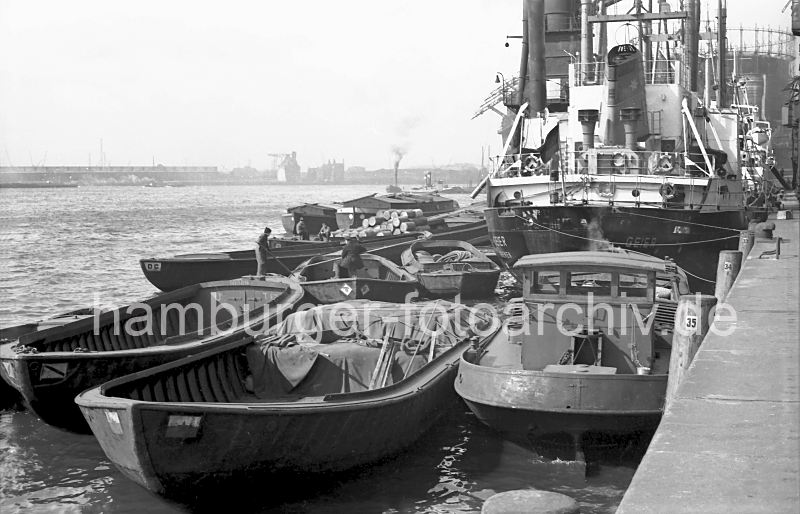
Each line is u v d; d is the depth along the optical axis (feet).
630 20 108.37
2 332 57.93
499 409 44.78
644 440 43.73
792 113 225.97
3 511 40.16
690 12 116.37
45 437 51.85
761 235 90.38
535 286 49.06
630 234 92.48
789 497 17.83
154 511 40.34
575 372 44.16
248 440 37.96
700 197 93.91
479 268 106.52
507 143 114.21
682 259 93.81
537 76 116.88
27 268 149.48
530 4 115.55
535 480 43.80
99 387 40.14
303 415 39.04
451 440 50.11
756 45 361.30
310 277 104.68
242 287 77.05
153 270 105.40
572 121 106.01
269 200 583.58
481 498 41.55
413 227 148.56
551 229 95.25
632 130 96.32
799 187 221.05
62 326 56.18
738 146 115.14
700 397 26.86
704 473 19.47
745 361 32.30
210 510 39.55
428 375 50.06
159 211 384.68
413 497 41.83
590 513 39.11
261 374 52.39
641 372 45.62
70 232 240.94
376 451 44.14
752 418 24.25
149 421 35.58
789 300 49.21
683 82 113.50
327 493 42.73
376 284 90.12
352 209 169.78
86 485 43.65
